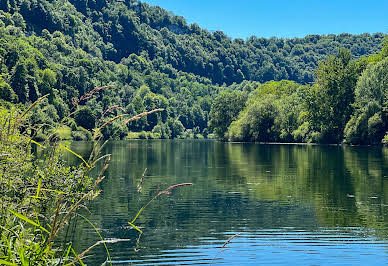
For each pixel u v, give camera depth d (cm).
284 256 1798
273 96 12619
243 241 2039
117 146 11419
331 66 10994
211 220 2503
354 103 10038
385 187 3638
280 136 12019
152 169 5238
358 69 10812
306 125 11562
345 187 3659
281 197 3234
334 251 1867
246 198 3209
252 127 12475
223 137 15188
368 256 1786
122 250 1894
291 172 4797
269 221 2462
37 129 798
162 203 3031
